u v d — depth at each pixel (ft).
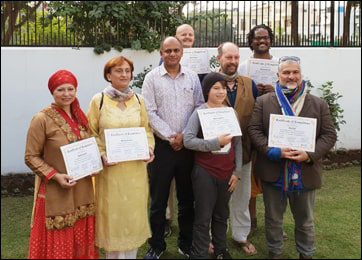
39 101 20.25
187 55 14.14
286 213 16.53
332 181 20.43
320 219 15.80
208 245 11.74
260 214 16.56
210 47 22.90
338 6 24.34
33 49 19.95
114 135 10.49
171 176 12.14
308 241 11.84
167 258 12.75
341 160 23.61
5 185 19.21
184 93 12.08
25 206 17.29
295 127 11.23
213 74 11.59
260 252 13.28
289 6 24.64
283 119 11.27
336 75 24.18
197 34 23.24
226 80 11.66
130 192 10.71
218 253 12.08
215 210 11.91
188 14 23.22
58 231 9.87
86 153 10.05
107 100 10.66
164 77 12.01
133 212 10.78
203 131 11.19
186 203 12.62
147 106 11.93
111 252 11.00
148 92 11.98
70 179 9.75
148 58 21.61
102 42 21.36
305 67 23.75
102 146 10.62
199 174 11.48
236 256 12.97
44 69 20.17
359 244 13.80
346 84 24.38
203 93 11.84
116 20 21.53
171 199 14.57
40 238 10.00
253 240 14.19
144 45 21.36
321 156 11.34
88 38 21.45
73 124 10.14
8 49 19.70
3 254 12.99
